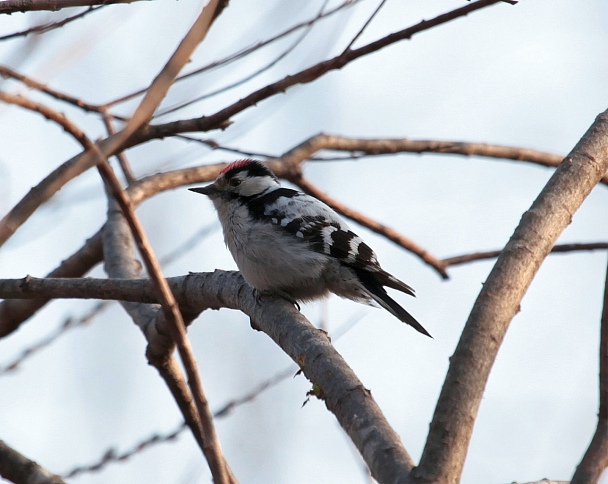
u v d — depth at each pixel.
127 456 9.57
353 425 6.14
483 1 7.35
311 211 11.69
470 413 5.61
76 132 5.60
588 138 7.21
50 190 5.84
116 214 12.97
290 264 11.30
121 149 7.57
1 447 8.01
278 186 12.46
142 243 5.76
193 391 5.87
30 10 7.00
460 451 5.51
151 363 10.57
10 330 12.66
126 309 11.15
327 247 11.27
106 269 12.25
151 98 5.93
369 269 11.29
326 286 11.62
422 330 10.66
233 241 11.83
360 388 6.48
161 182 13.23
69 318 10.80
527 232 6.52
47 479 7.85
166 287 5.77
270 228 11.50
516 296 6.18
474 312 6.02
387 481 5.50
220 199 12.26
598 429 5.59
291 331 8.13
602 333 5.88
